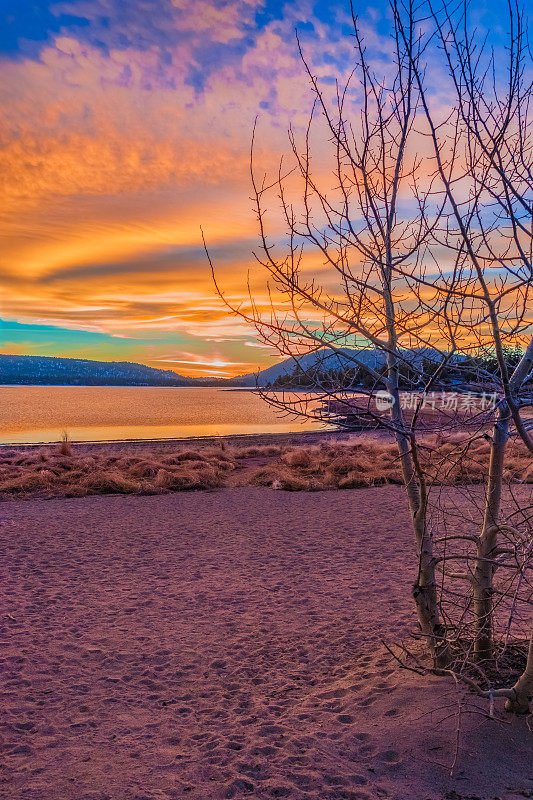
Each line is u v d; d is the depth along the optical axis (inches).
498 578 260.7
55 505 572.1
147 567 350.6
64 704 180.2
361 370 142.4
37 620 259.8
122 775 137.5
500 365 117.0
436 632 169.8
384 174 136.9
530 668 137.8
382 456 815.1
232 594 296.5
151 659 217.0
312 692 184.4
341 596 287.7
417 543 170.1
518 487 449.1
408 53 127.0
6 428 2117.4
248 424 2282.2
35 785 133.6
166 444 1279.5
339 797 122.8
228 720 167.5
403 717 152.6
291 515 506.6
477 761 129.6
